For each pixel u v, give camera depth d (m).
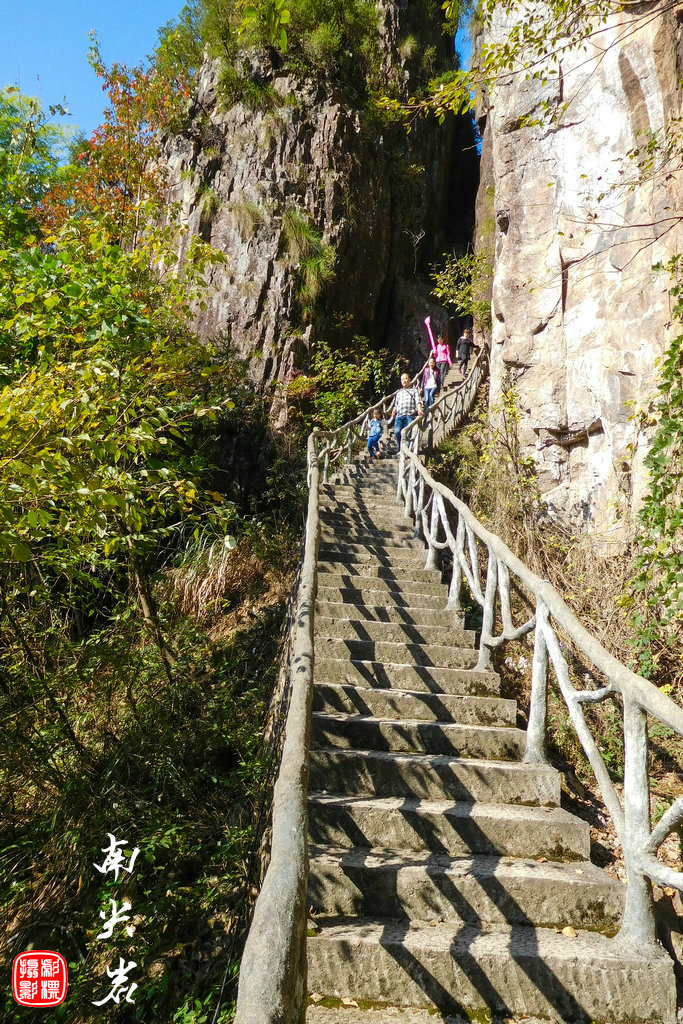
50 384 3.87
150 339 5.36
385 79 20.30
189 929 3.95
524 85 9.36
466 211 25.05
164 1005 3.46
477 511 8.19
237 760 5.65
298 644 3.09
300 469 12.42
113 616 6.77
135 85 17.39
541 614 3.44
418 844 2.97
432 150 22.23
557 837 2.97
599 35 8.14
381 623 5.00
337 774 3.32
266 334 15.81
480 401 12.84
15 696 5.83
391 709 3.99
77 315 4.73
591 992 2.27
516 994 2.27
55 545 4.76
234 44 18.08
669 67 6.88
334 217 17.44
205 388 11.09
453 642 5.03
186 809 5.07
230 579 9.02
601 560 6.44
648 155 7.15
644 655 5.01
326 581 5.99
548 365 8.48
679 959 2.45
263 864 3.49
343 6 19.23
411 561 6.85
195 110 18.30
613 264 7.73
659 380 6.55
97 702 6.23
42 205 12.51
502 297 9.55
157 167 16.94
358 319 17.78
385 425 14.62
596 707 5.04
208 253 5.33
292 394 14.55
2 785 5.48
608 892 2.63
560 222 8.71
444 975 2.30
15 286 4.70
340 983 2.31
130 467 5.60
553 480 8.20
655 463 5.09
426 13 22.34
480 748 3.66
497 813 3.05
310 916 2.60
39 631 6.22
